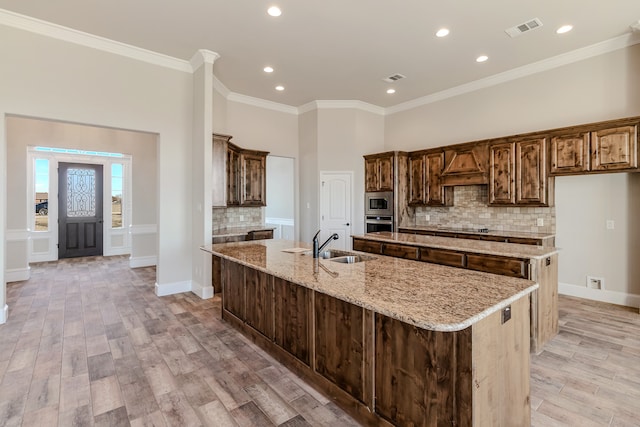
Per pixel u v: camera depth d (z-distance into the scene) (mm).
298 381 2406
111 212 7879
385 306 1543
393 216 6086
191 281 4746
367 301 1618
